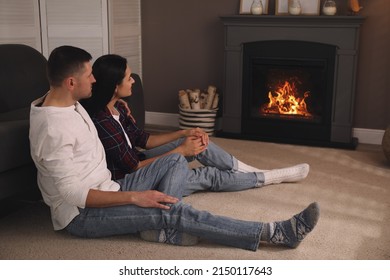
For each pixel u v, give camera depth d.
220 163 3.21
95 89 2.64
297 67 4.59
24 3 4.71
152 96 5.43
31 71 3.69
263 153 4.29
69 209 2.48
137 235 2.64
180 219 2.42
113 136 2.68
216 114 5.00
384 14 4.45
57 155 2.30
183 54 5.21
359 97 4.65
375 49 4.52
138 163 2.79
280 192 3.26
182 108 4.94
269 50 4.63
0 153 2.55
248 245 2.44
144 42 5.35
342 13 4.57
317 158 4.14
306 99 4.65
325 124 4.57
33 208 3.06
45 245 2.55
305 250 2.48
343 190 3.34
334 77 4.47
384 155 4.11
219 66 5.09
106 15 4.81
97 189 2.48
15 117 3.26
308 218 2.37
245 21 4.62
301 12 4.55
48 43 4.91
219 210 2.96
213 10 5.00
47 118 2.30
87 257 2.42
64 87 2.34
